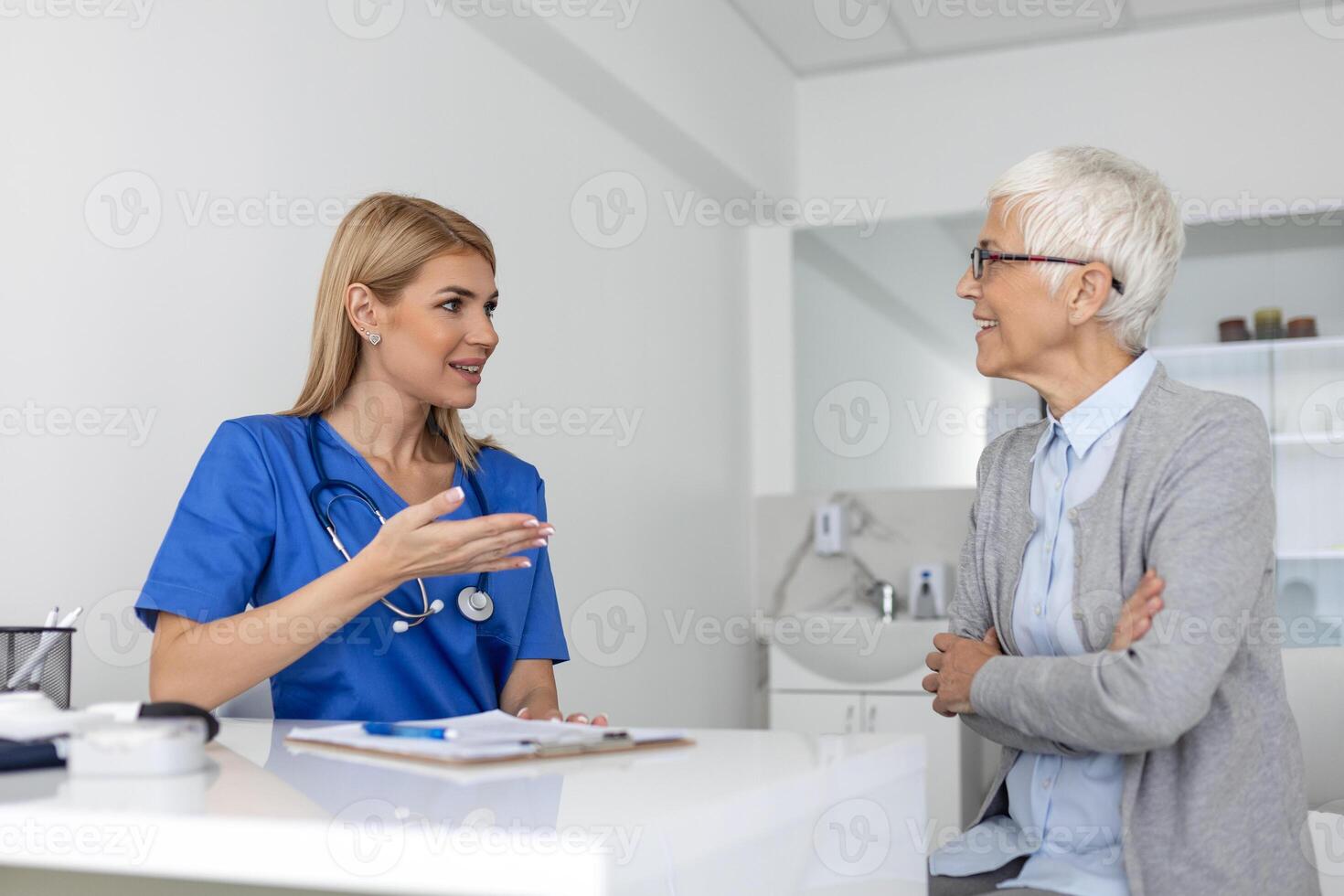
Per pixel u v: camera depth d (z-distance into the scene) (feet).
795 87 13.42
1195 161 11.89
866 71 13.21
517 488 5.72
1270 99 11.71
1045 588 4.56
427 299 5.11
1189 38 12.01
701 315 12.41
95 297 5.90
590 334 10.28
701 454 12.28
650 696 11.00
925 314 12.85
